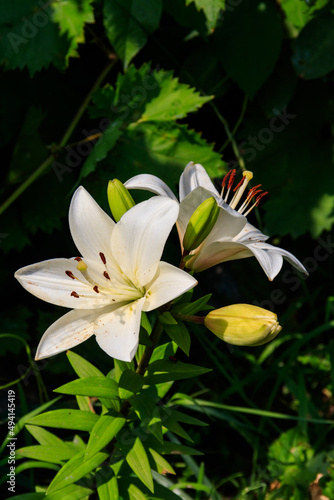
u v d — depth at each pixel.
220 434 1.44
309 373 1.56
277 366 1.42
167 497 1.03
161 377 0.97
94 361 1.42
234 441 1.45
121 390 0.95
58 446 1.06
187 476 1.34
